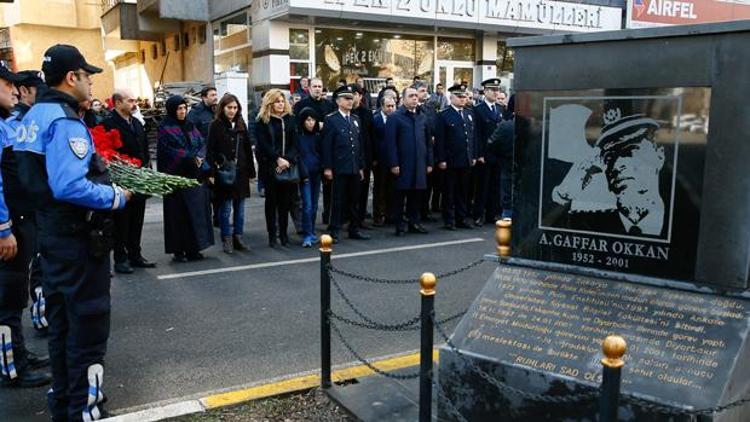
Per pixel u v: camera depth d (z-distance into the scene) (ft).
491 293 10.89
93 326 10.30
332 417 11.24
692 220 9.30
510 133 24.13
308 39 50.67
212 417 11.09
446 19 53.42
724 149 8.93
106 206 9.93
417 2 51.44
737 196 8.87
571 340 9.47
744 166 8.78
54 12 85.46
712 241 9.15
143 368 13.34
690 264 9.38
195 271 21.25
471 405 10.05
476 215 29.81
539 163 10.82
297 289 19.10
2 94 12.04
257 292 18.80
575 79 10.23
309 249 24.50
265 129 23.57
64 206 9.84
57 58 9.67
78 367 10.31
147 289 19.15
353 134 25.32
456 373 10.20
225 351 14.29
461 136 27.99
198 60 63.77
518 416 9.49
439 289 19.20
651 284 9.62
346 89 25.17
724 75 8.82
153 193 11.57
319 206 34.47
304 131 24.91
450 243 25.75
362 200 28.66
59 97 9.73
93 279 10.16
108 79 95.66
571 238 10.57
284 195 24.54
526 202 11.05
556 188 10.66
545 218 10.85
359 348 14.52
